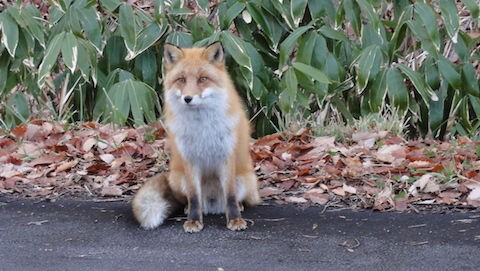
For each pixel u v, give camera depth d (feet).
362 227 24.53
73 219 26.22
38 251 22.72
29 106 43.80
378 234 23.72
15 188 30.07
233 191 24.95
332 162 31.53
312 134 36.42
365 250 22.20
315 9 40.40
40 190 29.96
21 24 39.45
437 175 28.53
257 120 41.78
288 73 38.22
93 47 40.01
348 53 41.55
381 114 39.34
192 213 24.77
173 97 24.49
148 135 35.68
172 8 41.06
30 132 36.78
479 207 26.14
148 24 41.86
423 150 32.48
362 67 38.86
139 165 32.58
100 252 22.54
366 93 40.24
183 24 42.98
